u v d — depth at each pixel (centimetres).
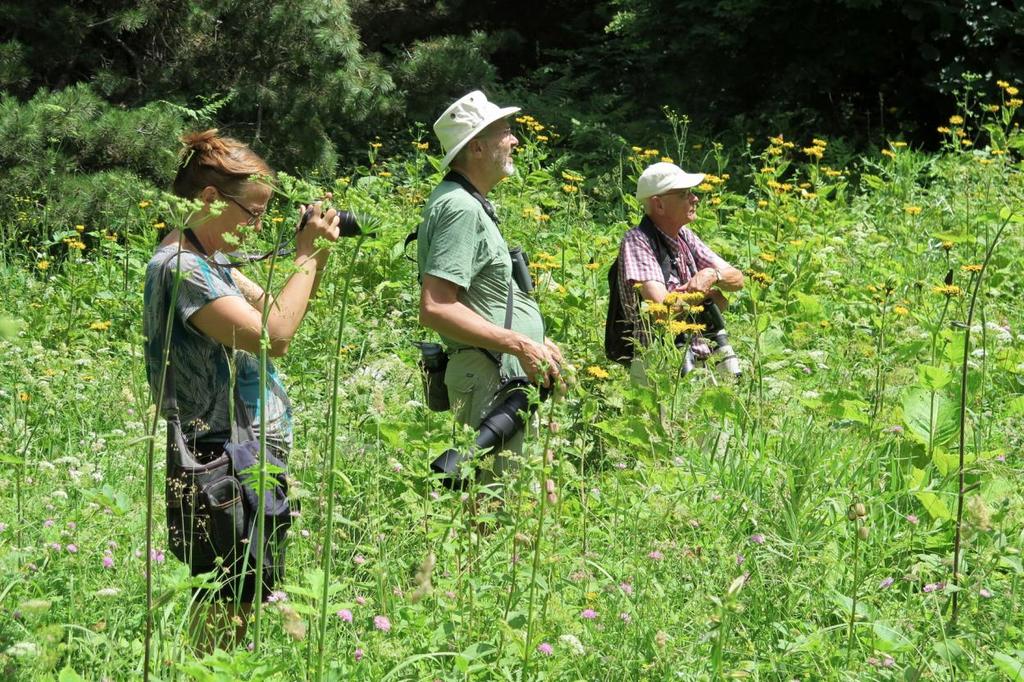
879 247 759
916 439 423
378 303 609
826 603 312
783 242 700
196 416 292
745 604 300
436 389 407
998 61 1218
